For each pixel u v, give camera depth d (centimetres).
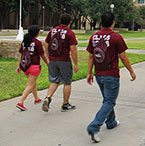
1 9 5481
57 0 6353
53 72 530
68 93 538
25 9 5572
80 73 970
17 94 668
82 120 489
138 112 538
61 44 512
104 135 419
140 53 1911
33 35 539
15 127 455
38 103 600
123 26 10312
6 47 1408
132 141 394
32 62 542
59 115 518
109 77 388
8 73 931
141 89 748
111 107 394
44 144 388
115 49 386
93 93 698
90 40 407
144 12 9175
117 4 6606
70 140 402
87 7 6669
